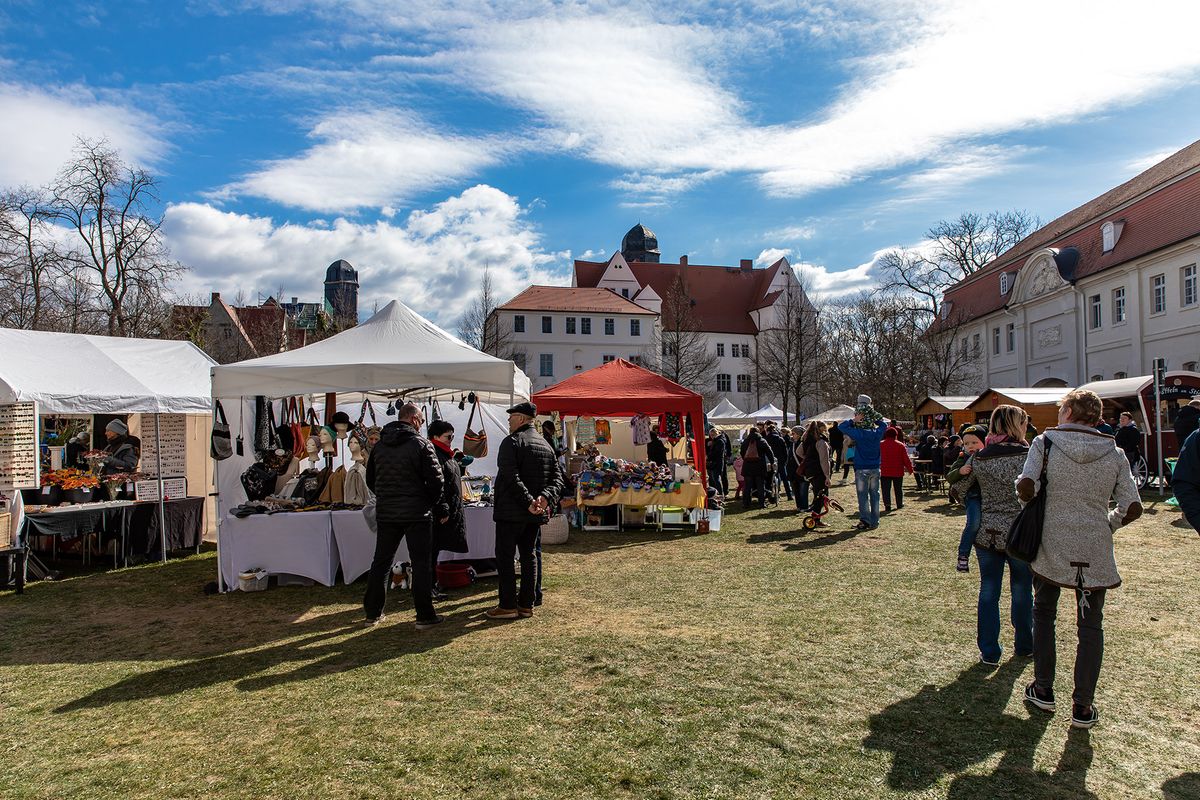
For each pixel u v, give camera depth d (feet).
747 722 12.47
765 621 18.81
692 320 198.90
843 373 134.41
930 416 86.79
